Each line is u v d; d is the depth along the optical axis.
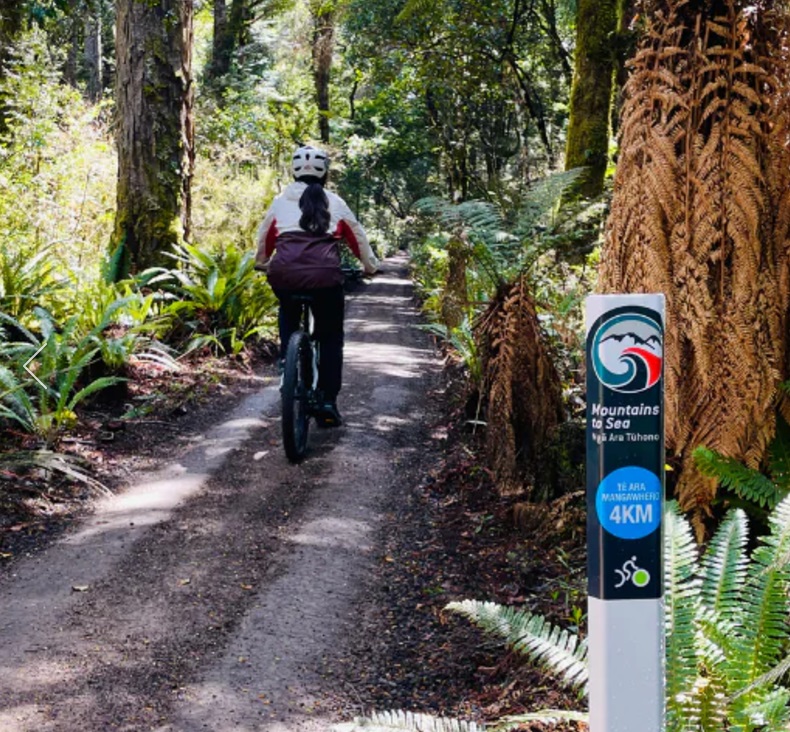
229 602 4.55
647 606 2.23
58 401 6.79
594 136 13.60
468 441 7.10
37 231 10.70
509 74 21.78
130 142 10.20
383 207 53.12
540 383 5.49
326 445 7.14
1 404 6.68
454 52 20.25
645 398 2.20
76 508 5.79
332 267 6.89
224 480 6.36
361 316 16.86
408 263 34.00
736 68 3.65
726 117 3.66
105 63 34.38
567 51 23.31
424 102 26.14
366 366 10.51
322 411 7.04
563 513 5.09
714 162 3.67
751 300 3.67
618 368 2.20
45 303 8.76
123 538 5.31
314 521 5.62
